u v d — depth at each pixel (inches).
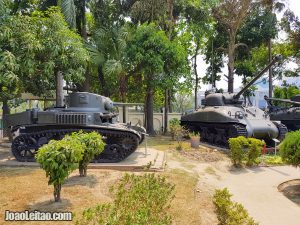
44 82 724.0
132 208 245.3
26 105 1250.6
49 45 548.4
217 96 772.6
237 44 1170.0
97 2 933.2
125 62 864.9
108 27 925.8
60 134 469.7
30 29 545.0
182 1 1075.9
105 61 873.5
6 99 709.3
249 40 1269.7
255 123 663.1
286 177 449.7
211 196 344.5
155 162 476.7
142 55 838.5
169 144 729.6
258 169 499.5
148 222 224.4
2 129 784.9
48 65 551.5
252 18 1259.8
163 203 273.1
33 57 538.0
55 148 269.3
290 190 384.8
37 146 469.4
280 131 682.2
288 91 1211.2
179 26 1159.6
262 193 370.9
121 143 473.1
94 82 1047.6
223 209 259.8
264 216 297.1
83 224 222.1
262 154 594.9
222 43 1317.7
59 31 568.1
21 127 475.8
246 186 402.0
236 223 234.1
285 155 401.4
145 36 863.1
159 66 835.4
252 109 727.1
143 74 898.1
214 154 599.2
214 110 721.0
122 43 862.5
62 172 266.8
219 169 494.9
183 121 896.3
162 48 856.9
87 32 994.7
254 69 1333.7
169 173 422.9
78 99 495.2
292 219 290.4
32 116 467.8
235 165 513.0
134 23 1003.9
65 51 586.6
